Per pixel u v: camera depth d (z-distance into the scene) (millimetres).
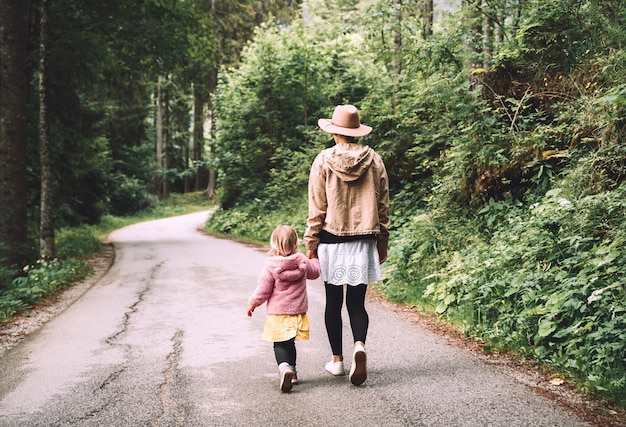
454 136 9602
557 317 4309
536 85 8125
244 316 6168
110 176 32875
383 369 4043
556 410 3164
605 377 3467
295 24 23438
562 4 7902
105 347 4871
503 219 7367
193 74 17156
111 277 9875
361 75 21625
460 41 10508
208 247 15867
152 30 14430
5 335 5523
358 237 3770
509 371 3922
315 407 3297
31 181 15633
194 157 47531
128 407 3348
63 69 14336
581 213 5281
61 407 3367
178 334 5328
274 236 3730
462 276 5684
